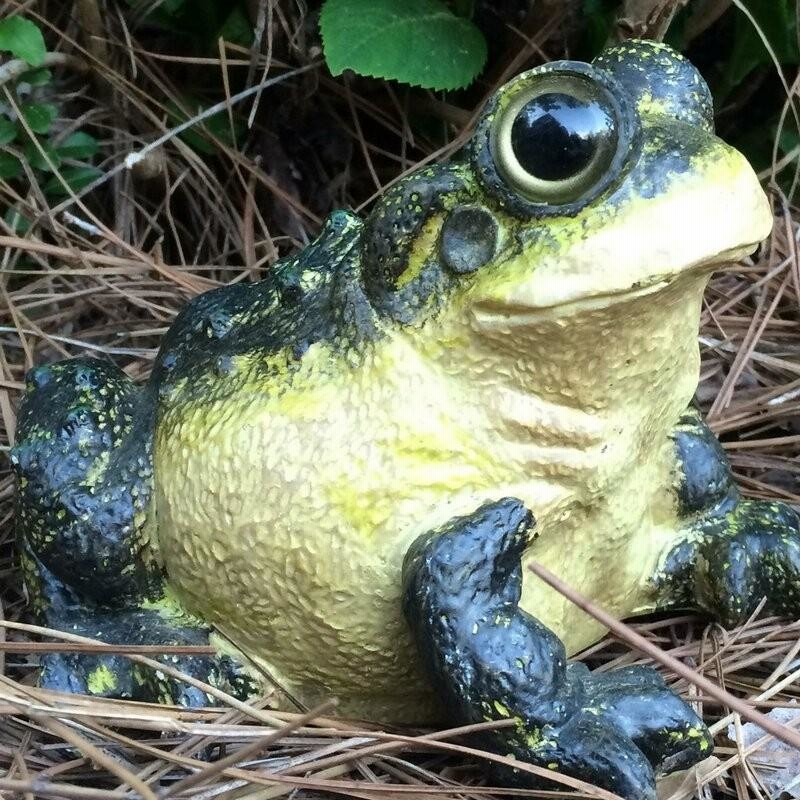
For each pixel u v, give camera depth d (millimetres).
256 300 475
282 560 425
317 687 450
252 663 450
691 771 446
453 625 406
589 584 464
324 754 428
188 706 438
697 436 499
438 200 410
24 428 469
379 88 764
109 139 761
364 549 421
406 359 421
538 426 419
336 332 433
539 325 396
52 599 469
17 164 675
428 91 748
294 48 707
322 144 782
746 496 570
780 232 697
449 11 668
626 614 501
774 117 784
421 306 418
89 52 732
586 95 381
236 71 763
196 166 731
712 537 501
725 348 631
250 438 427
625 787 405
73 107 757
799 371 620
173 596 462
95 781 432
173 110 756
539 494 428
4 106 671
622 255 382
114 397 476
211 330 470
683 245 382
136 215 755
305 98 748
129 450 462
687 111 425
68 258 664
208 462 433
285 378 433
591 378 414
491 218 401
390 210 418
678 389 448
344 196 779
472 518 414
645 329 408
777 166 696
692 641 508
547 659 411
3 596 537
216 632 453
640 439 445
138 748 412
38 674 469
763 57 735
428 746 426
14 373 606
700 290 422
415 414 419
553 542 444
